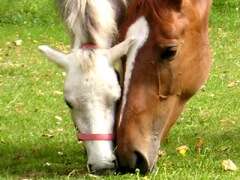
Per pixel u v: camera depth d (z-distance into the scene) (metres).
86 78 7.89
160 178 8.34
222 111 12.78
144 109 8.04
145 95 8.05
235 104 13.29
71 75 7.97
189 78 8.40
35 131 11.59
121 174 8.19
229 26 22.27
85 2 8.09
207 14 8.66
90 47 8.07
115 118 8.02
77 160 9.78
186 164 9.30
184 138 10.93
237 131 11.40
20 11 24.00
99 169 7.97
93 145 7.92
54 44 20.23
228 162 9.24
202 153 9.91
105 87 7.88
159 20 8.02
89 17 8.11
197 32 8.39
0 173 9.19
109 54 7.98
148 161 8.08
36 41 20.42
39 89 14.82
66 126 11.93
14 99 13.88
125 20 8.29
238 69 16.67
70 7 8.19
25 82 15.44
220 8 24.12
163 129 8.29
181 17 8.16
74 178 8.58
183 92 8.44
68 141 10.85
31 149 10.45
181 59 8.23
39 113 12.84
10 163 9.70
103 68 7.92
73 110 8.00
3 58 18.25
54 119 12.38
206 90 14.42
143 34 8.06
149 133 8.09
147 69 8.03
